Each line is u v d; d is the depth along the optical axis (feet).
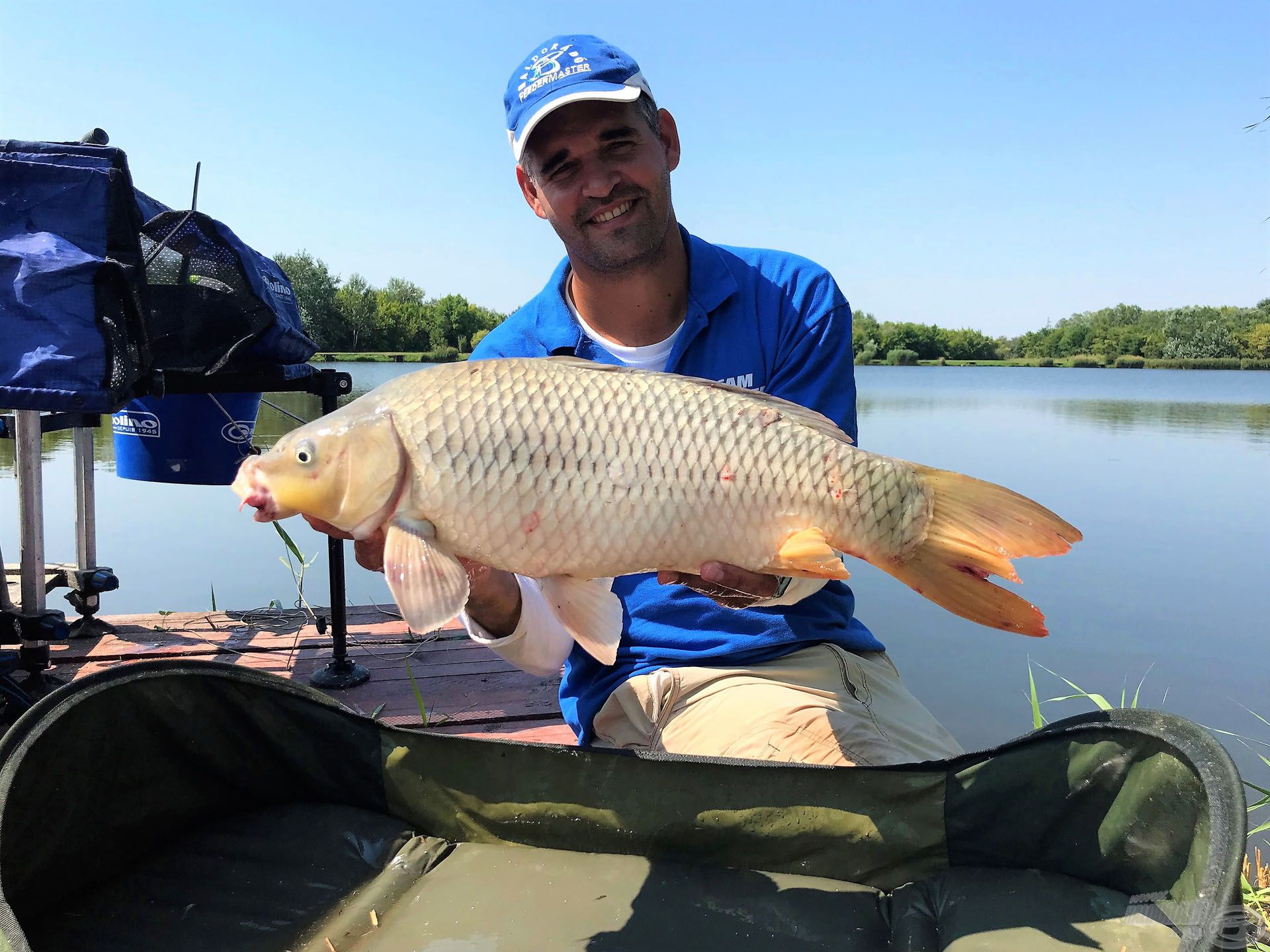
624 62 3.76
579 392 2.84
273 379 5.81
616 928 2.75
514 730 5.17
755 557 2.92
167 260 5.78
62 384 4.28
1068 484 14.56
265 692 3.30
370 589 9.21
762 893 2.90
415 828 3.28
